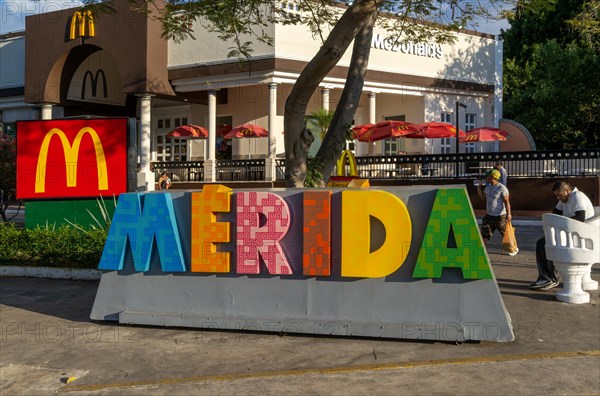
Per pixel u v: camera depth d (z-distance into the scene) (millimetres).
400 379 5223
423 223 6336
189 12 12320
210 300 6957
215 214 6895
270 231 6645
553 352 5824
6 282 10500
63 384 5453
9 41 30375
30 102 27281
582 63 26891
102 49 26578
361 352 6004
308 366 5648
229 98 27453
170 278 7121
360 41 10320
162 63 25125
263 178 23344
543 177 20391
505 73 36219
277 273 6645
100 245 10664
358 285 6484
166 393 5125
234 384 5250
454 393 4879
